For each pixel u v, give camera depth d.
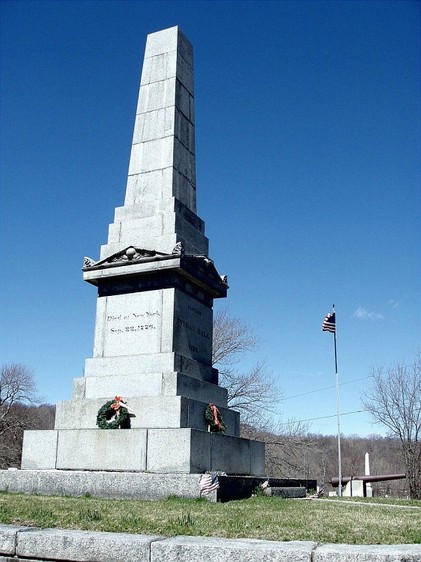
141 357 15.13
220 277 17.30
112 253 16.36
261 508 10.73
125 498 12.09
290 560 6.04
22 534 6.99
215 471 13.54
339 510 11.16
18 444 57.75
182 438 13.20
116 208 17.05
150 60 18.50
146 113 17.91
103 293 16.09
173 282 15.45
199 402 14.76
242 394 39.66
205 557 6.25
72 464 14.10
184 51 18.78
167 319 15.25
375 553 5.92
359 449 114.56
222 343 40.53
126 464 13.55
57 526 7.76
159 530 7.47
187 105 18.44
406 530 8.00
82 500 10.96
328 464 95.88
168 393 14.42
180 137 17.67
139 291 15.73
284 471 45.22
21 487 12.97
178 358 15.02
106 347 15.64
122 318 15.71
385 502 15.70
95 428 14.44
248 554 6.14
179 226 16.31
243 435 39.59
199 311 16.53
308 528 7.94
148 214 16.61
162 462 13.24
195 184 18.17
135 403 14.33
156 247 15.91
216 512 9.48
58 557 6.77
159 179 17.02
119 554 6.55
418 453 44.81
